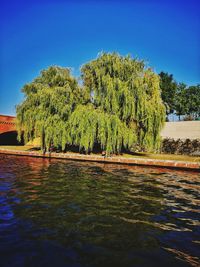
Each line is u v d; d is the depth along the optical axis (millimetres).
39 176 15648
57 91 25500
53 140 25484
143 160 22781
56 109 25500
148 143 24844
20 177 15148
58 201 10156
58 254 5816
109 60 25125
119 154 26312
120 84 24141
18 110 27469
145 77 25234
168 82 61750
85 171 18219
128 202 10383
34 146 34094
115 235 6984
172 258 5785
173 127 37156
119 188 12930
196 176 17500
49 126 25453
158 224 7949
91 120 23875
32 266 5289
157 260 5684
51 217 8234
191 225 7949
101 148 26531
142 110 24234
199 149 30219
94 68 25578
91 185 13422
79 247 6191
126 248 6223
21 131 28484
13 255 5711
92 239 6664
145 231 7336
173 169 20906
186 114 59406
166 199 11086
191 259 5766
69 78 27031
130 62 25375
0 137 42000
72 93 25766
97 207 9523
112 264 5465
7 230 7047
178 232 7344
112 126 23797
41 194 11180
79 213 8742
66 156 26000
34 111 26203
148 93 25453
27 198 10445
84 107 24547
